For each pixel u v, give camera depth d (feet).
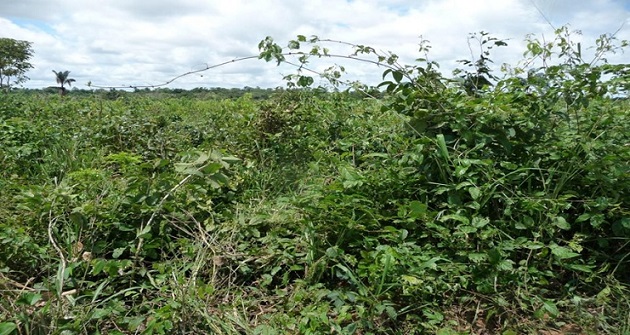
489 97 12.19
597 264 10.57
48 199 11.18
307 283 9.89
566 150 11.21
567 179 10.86
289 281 10.46
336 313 9.09
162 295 9.25
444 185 10.87
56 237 10.78
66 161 15.98
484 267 9.41
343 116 17.42
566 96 11.77
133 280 9.81
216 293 9.70
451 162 11.25
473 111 11.77
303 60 12.79
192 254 10.40
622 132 11.77
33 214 11.25
